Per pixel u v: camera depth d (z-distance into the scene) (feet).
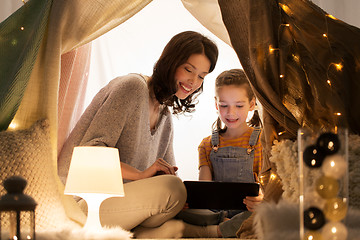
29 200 3.99
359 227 4.06
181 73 7.45
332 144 3.85
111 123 6.95
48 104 6.35
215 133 8.52
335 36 6.55
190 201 6.61
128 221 6.48
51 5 6.63
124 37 9.83
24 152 5.73
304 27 6.57
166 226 6.50
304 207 3.91
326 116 6.31
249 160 8.14
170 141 8.54
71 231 4.88
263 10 6.35
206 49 7.49
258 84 6.32
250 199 6.45
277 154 5.73
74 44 6.84
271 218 4.75
